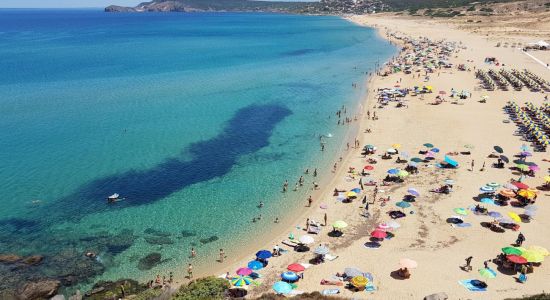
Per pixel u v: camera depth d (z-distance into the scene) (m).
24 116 70.31
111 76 103.31
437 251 32.59
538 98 74.25
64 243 35.81
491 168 47.25
